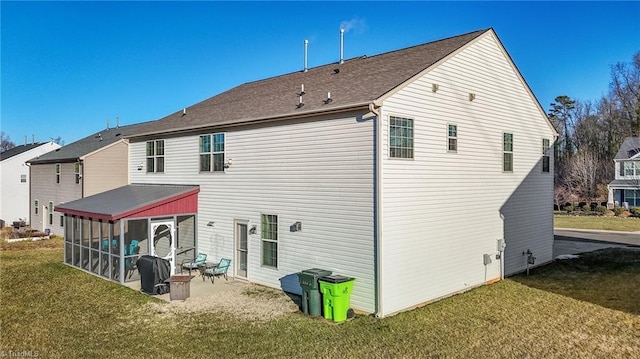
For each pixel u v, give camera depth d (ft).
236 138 50.70
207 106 65.10
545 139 58.80
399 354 29.01
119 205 53.11
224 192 52.29
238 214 50.42
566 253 67.67
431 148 41.50
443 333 32.78
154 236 54.85
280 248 45.55
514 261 52.80
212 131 53.93
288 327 34.37
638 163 150.61
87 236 56.90
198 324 35.42
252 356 28.99
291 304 40.55
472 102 46.55
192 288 46.70
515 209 52.85
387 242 37.29
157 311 39.04
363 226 37.96
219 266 50.52
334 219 40.27
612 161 166.30
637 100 168.14
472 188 46.39
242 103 57.62
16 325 35.78
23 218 119.34
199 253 55.42
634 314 37.14
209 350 30.09
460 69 45.09
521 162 54.03
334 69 57.00
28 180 120.06
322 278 36.88
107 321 36.58
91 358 29.01
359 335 32.45
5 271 56.85
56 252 73.00
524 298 42.24
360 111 38.11
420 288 40.37
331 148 40.52
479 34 47.73
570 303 40.47
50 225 100.01
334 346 30.45
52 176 99.35
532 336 32.14
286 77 65.57
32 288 47.88
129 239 55.06
